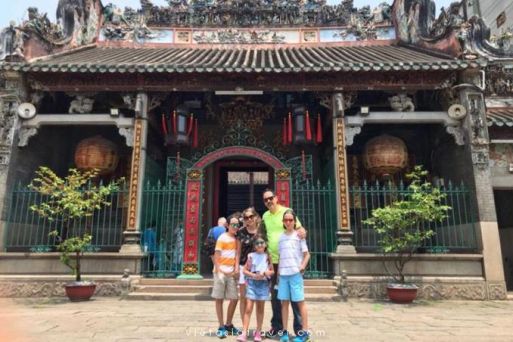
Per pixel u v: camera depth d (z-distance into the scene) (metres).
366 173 14.83
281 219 6.67
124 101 12.73
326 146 14.89
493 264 11.07
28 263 11.45
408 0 16.61
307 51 16.25
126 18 17.92
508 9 20.50
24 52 12.57
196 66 11.84
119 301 10.16
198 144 15.86
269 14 18.03
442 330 6.89
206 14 18.03
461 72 12.30
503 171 12.16
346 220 11.79
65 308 9.09
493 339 6.21
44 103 13.58
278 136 15.95
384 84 12.59
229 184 22.16
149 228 12.55
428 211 9.95
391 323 7.53
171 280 11.17
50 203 11.98
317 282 11.18
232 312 6.44
